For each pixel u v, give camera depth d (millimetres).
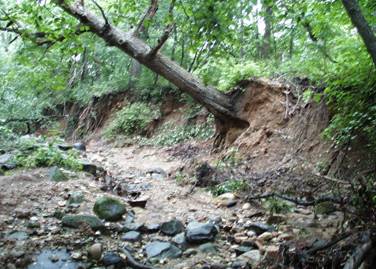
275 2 5477
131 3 7219
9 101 12398
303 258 3645
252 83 9211
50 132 14203
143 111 14062
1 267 3609
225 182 6848
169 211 5621
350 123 5707
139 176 8125
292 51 9578
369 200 3865
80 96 17250
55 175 6199
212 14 5238
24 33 6355
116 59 16750
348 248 3658
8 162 6781
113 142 13820
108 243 4309
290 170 6898
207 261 4039
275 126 8219
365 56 5965
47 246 4062
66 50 6711
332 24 6902
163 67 9172
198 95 9320
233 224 5133
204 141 11148
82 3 8789
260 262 3859
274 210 5363
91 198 5570
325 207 5090
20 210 4852
